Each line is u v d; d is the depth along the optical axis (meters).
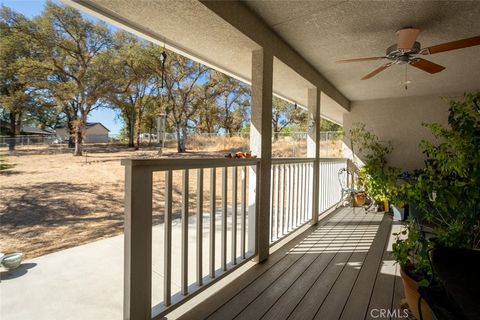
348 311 1.84
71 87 8.47
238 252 2.89
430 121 5.70
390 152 6.00
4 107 7.87
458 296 0.88
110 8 2.04
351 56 3.54
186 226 1.77
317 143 4.22
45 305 1.84
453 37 2.98
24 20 7.75
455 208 1.60
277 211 3.12
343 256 2.85
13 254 2.47
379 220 4.46
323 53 3.45
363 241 3.36
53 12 7.96
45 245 4.23
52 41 8.05
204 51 2.83
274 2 2.31
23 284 2.13
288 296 2.03
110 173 7.87
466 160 1.51
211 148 11.95
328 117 7.50
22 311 1.77
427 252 1.53
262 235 2.71
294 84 4.04
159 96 9.96
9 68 7.72
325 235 3.61
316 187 4.20
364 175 5.34
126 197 1.42
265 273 2.42
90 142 10.40
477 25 2.70
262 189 2.70
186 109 11.62
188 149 11.49
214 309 1.85
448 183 1.64
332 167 5.43
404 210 4.37
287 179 3.41
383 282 2.26
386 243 3.29
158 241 3.26
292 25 2.72
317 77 4.20
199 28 2.30
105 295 1.98
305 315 1.79
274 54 2.88
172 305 1.66
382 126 6.11
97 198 6.57
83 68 8.57
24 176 7.12
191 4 1.94
